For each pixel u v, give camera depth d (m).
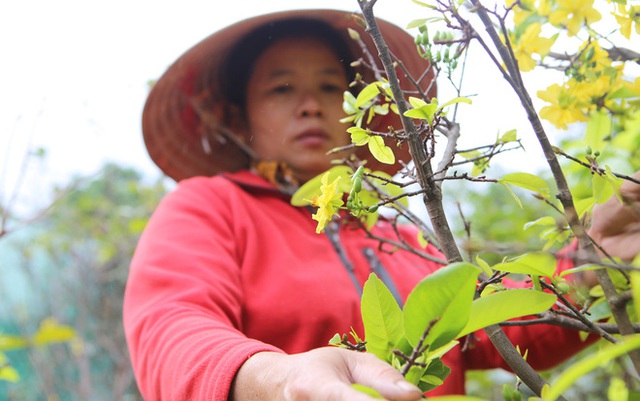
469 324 0.69
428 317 0.64
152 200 4.32
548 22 1.00
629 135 1.31
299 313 1.27
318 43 1.51
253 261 1.33
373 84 0.87
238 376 0.79
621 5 0.98
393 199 0.77
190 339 0.95
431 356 0.70
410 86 1.46
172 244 1.27
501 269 0.77
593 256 0.77
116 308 4.25
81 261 4.31
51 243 4.39
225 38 1.60
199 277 1.19
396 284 1.42
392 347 0.69
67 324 4.15
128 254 4.35
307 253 1.36
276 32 1.53
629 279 0.89
